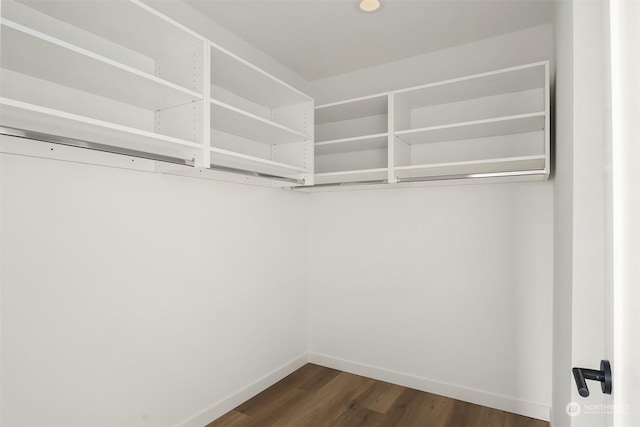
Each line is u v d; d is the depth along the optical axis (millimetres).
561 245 1477
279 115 2805
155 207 1995
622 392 627
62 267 1604
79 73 1489
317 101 3291
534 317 2379
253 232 2672
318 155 3234
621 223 646
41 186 1538
